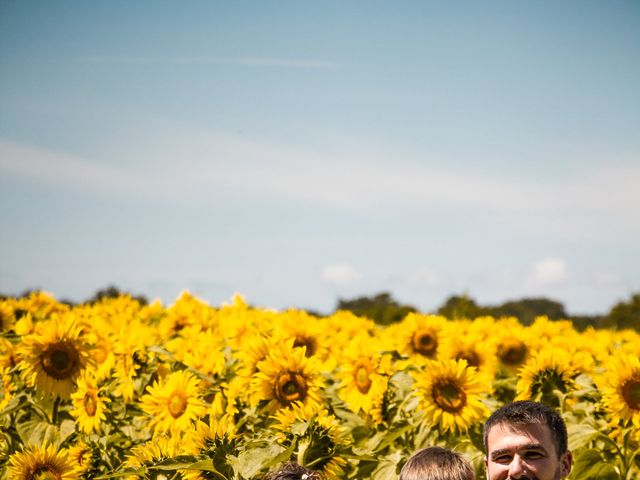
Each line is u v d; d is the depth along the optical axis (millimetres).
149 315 14125
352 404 8008
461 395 7395
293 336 9594
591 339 12719
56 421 7871
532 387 8039
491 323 12258
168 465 5496
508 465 4555
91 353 8734
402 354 10117
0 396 7969
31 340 7793
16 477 6480
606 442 7383
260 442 5797
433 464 4477
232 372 8414
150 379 8055
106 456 6867
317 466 5832
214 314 12641
